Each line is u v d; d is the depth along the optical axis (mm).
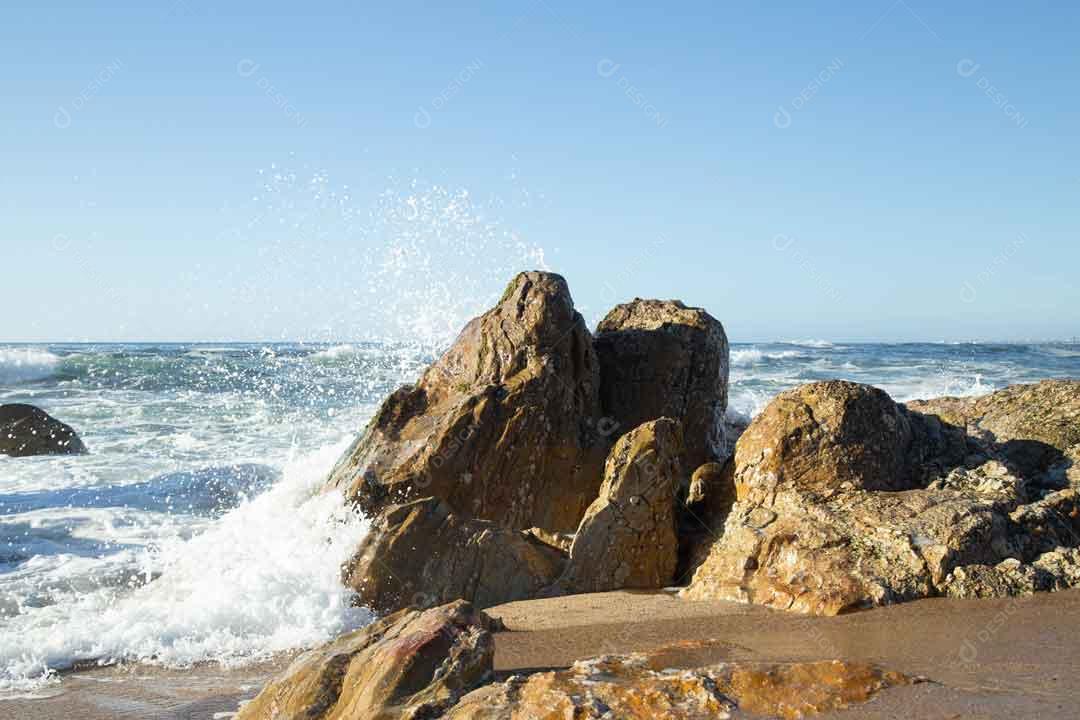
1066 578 6379
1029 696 3902
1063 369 29000
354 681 4316
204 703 5645
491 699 3932
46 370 26609
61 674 6320
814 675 4016
